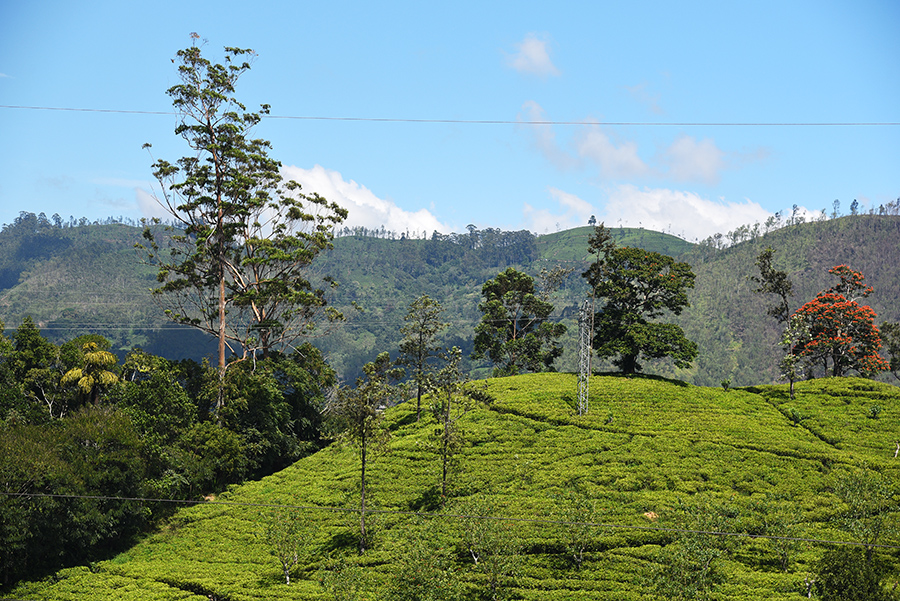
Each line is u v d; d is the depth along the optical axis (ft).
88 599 158.71
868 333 320.50
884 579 146.10
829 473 200.13
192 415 230.89
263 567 173.68
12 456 171.22
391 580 156.76
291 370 272.10
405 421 269.44
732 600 138.92
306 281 300.40
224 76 270.67
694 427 235.61
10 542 162.71
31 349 251.19
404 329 279.69
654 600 139.95
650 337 308.81
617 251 332.19
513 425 243.81
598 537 163.53
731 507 170.81
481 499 183.21
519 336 398.42
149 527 201.26
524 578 152.76
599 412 249.55
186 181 262.06
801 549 160.35
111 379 233.55
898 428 236.43
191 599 157.48
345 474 224.94
